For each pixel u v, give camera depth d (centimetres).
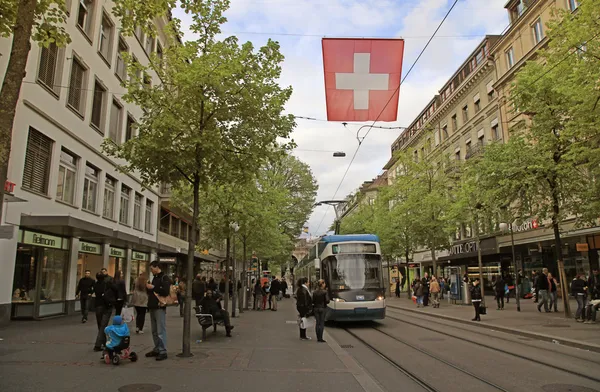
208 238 2130
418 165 3122
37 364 751
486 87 3441
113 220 2195
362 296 1565
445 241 2988
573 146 1381
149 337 1134
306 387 648
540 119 1611
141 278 1224
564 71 1462
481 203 1933
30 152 1527
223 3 999
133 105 2461
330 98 833
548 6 2588
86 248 1925
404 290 5353
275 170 3875
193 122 991
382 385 704
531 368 831
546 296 1909
